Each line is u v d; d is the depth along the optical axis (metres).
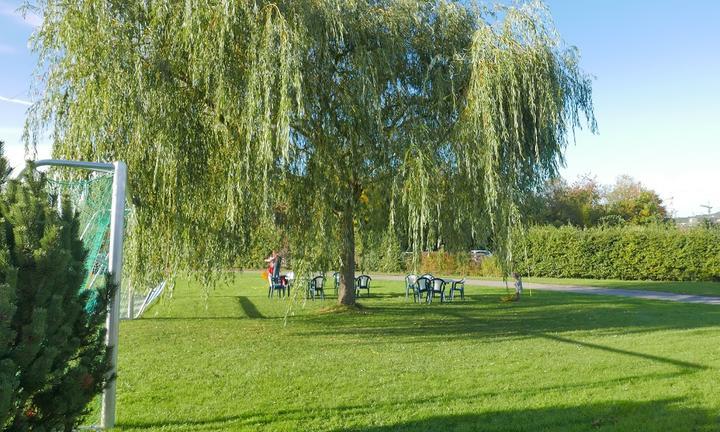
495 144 10.19
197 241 10.71
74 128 9.48
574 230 33.44
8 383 2.72
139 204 9.56
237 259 11.40
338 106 10.78
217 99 9.40
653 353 8.85
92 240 5.30
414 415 5.51
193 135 9.98
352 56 10.81
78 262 3.44
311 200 11.20
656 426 5.15
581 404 5.85
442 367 7.80
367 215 13.36
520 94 10.53
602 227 34.00
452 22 11.84
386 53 10.97
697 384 6.71
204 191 10.40
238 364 8.11
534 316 14.67
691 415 5.46
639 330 11.71
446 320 13.82
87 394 3.48
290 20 9.71
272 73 9.27
